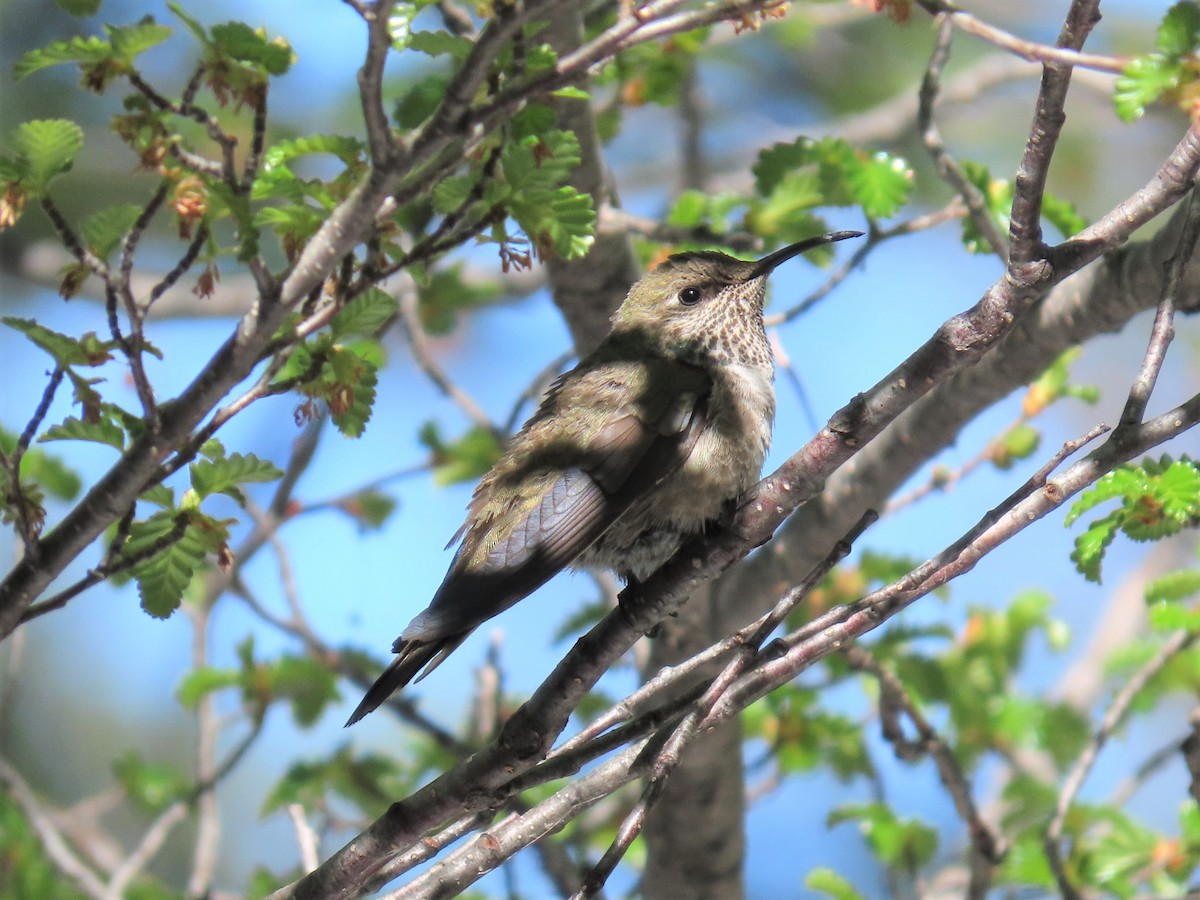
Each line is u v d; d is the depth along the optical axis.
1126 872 10.45
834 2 14.70
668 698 10.80
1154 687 11.45
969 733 11.76
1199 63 6.91
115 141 16.05
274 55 5.63
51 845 11.07
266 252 16.03
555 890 10.80
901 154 17.88
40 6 15.44
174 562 6.50
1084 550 7.12
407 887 6.45
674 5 5.40
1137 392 6.11
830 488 10.77
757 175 10.69
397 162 5.36
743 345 9.23
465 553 8.26
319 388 6.09
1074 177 18.00
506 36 5.15
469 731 12.35
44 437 5.99
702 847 10.94
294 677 11.55
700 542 6.70
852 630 6.21
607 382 8.73
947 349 6.21
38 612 5.93
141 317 5.62
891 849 11.00
